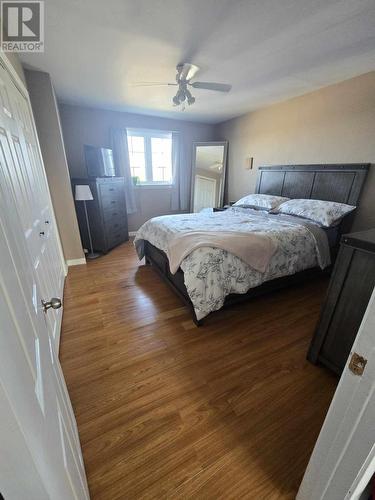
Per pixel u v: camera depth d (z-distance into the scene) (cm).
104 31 166
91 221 351
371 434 54
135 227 473
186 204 505
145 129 420
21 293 50
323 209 259
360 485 61
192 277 176
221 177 466
